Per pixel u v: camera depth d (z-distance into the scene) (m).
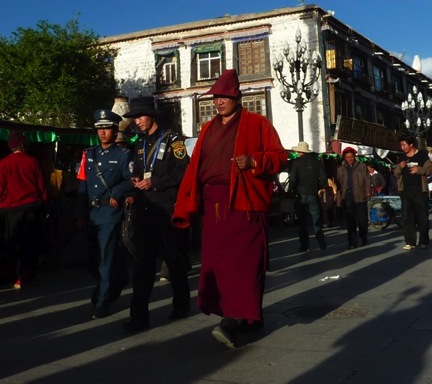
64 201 10.51
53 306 6.11
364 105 34.47
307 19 29.27
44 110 26.73
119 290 5.63
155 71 31.86
